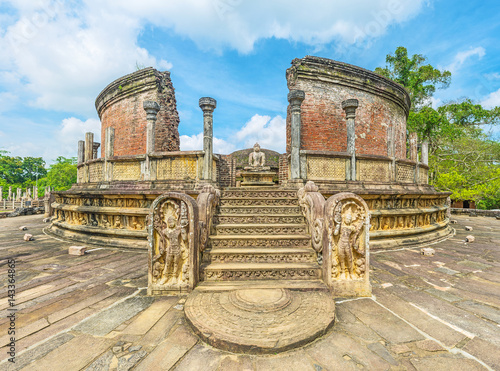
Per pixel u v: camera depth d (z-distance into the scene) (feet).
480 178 67.26
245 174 37.93
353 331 8.63
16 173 176.76
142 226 21.98
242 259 13.67
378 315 9.79
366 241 11.82
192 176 22.98
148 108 24.68
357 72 36.52
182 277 11.64
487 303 10.93
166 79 38.45
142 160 24.66
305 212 16.49
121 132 41.47
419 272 15.21
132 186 24.23
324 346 7.76
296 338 7.73
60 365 6.81
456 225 38.47
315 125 35.06
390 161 26.53
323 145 35.24
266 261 13.64
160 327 8.81
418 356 7.32
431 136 71.87
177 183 22.94
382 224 23.15
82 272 14.85
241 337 7.73
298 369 6.78
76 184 33.01
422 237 24.58
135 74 38.73
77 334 8.33
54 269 15.44
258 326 8.34
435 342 8.01
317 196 14.65
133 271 15.03
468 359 7.20
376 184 24.81
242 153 57.16
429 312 10.07
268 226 15.96
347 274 11.84
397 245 22.31
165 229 11.80
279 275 12.59
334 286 11.56
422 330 8.73
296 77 34.58
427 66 74.90
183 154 22.97
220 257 13.65
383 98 40.42
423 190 28.84
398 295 11.78
